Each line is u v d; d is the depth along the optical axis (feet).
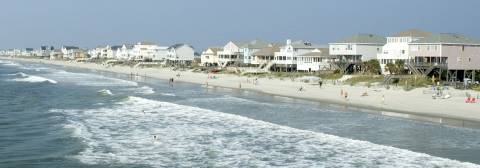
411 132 166.50
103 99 277.44
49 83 418.72
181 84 420.77
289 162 127.13
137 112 220.84
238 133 165.89
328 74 409.69
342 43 424.46
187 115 209.56
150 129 174.40
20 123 186.39
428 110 216.74
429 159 127.34
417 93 274.98
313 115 211.00
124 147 144.36
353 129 173.88
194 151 139.64
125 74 602.03
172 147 144.66
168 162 127.44
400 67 341.41
